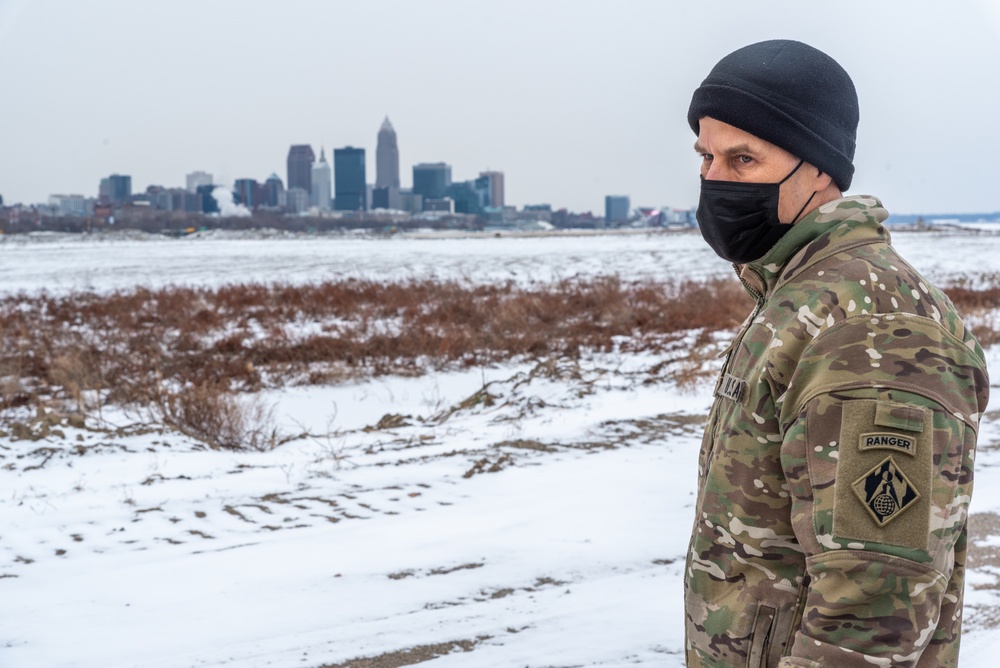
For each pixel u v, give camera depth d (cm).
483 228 19138
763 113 134
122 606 378
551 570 412
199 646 339
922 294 125
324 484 567
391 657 329
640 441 674
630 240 7238
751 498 132
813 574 119
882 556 113
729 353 148
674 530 467
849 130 139
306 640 343
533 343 1232
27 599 387
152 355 1120
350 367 1091
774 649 131
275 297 1938
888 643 113
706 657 139
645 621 357
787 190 137
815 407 120
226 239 9550
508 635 346
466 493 541
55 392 922
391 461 625
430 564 421
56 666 325
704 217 146
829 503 117
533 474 582
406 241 8056
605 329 1416
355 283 2238
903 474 114
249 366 1045
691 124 149
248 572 414
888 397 117
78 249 5838
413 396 979
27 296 2102
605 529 468
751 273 147
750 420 132
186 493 552
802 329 127
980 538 441
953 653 134
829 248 132
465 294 1945
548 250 5091
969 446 121
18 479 593
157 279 2873
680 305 1653
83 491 561
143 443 698
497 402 880
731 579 136
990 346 1163
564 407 816
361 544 450
